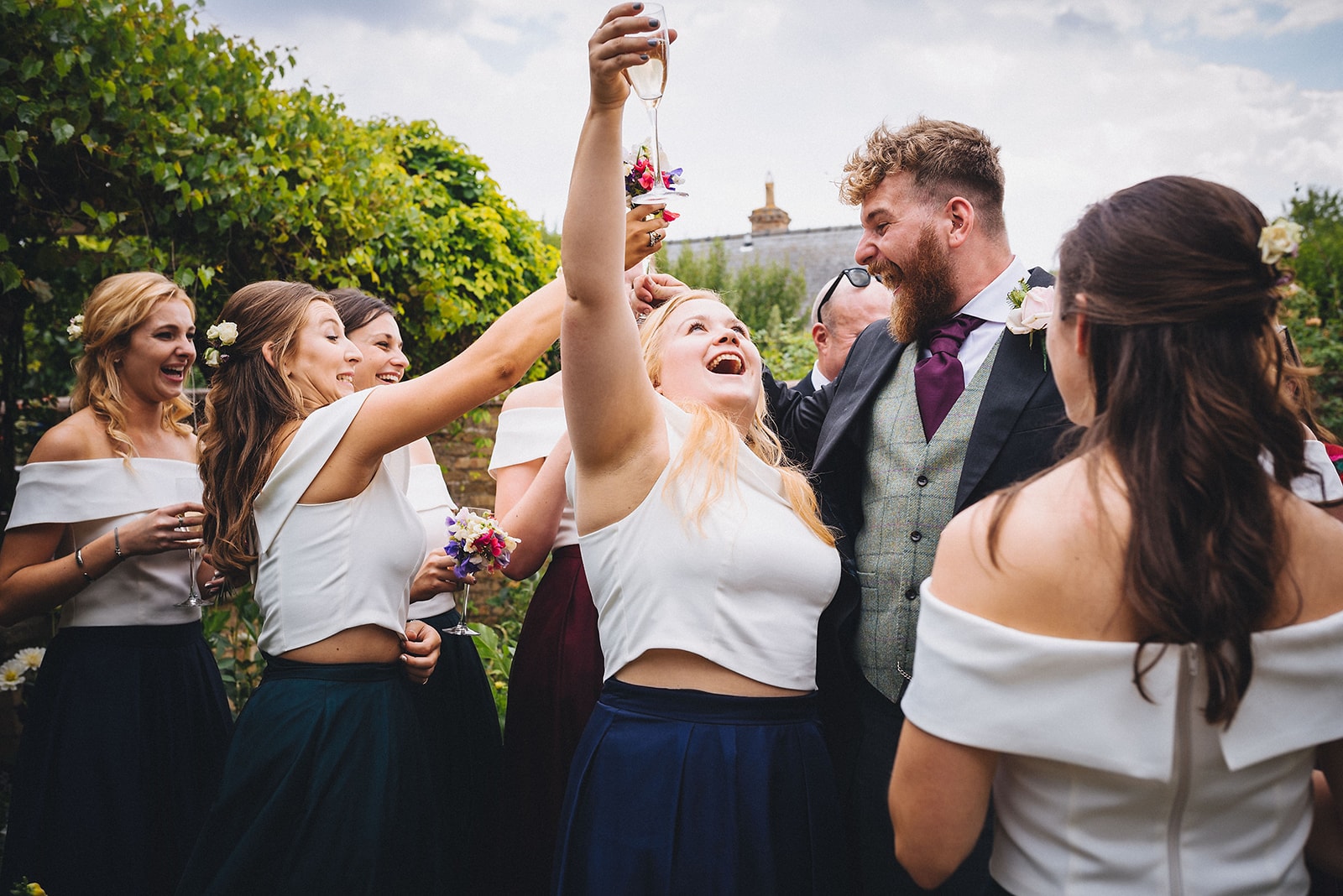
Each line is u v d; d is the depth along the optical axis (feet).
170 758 7.55
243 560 6.12
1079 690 2.98
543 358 19.47
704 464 5.06
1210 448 2.89
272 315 6.61
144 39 10.92
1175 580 2.81
